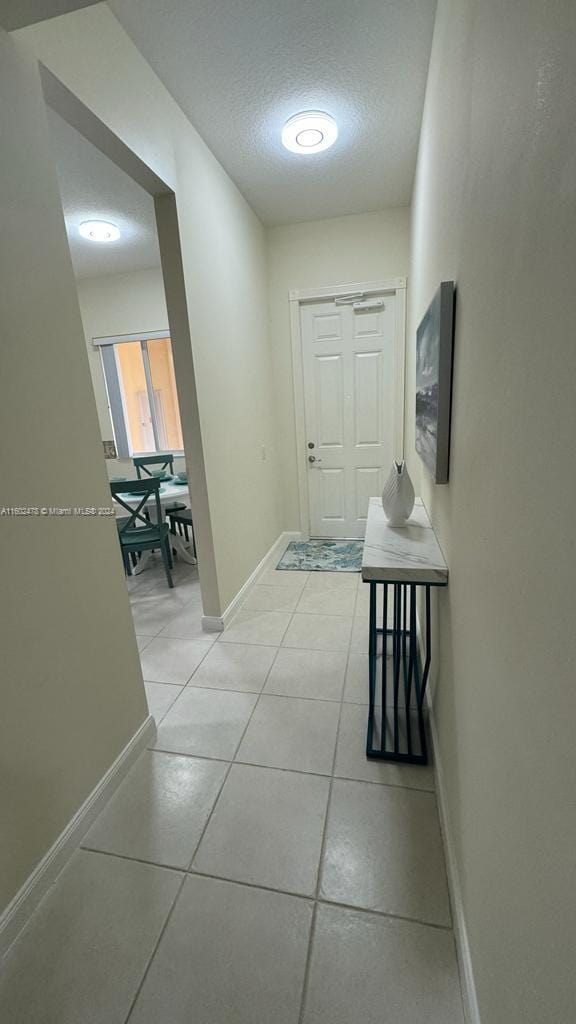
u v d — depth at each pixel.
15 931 1.05
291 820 1.33
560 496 0.45
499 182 0.67
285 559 3.56
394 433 3.55
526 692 0.56
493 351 0.73
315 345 3.55
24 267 1.11
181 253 1.97
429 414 1.42
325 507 3.91
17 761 1.08
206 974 0.98
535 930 0.53
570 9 0.40
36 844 1.13
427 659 1.53
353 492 3.81
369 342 3.45
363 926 1.05
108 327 4.01
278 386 3.68
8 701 1.06
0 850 1.03
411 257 2.88
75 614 1.28
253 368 3.06
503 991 0.66
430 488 1.73
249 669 2.12
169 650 2.31
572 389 0.42
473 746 0.89
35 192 1.15
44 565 1.17
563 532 0.44
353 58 1.71
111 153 1.60
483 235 0.78
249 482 2.98
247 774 1.50
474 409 0.88
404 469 1.66
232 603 2.65
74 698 1.28
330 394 3.63
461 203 1.01
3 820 1.04
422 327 1.68
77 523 1.29
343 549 3.74
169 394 4.28
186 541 4.04
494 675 0.73
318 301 3.44
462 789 1.01
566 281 0.43
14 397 1.08
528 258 0.55
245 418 2.89
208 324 2.28
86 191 2.46
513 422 0.62
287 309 3.48
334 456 3.77
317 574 3.25
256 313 3.13
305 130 2.11
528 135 0.54
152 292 3.86
